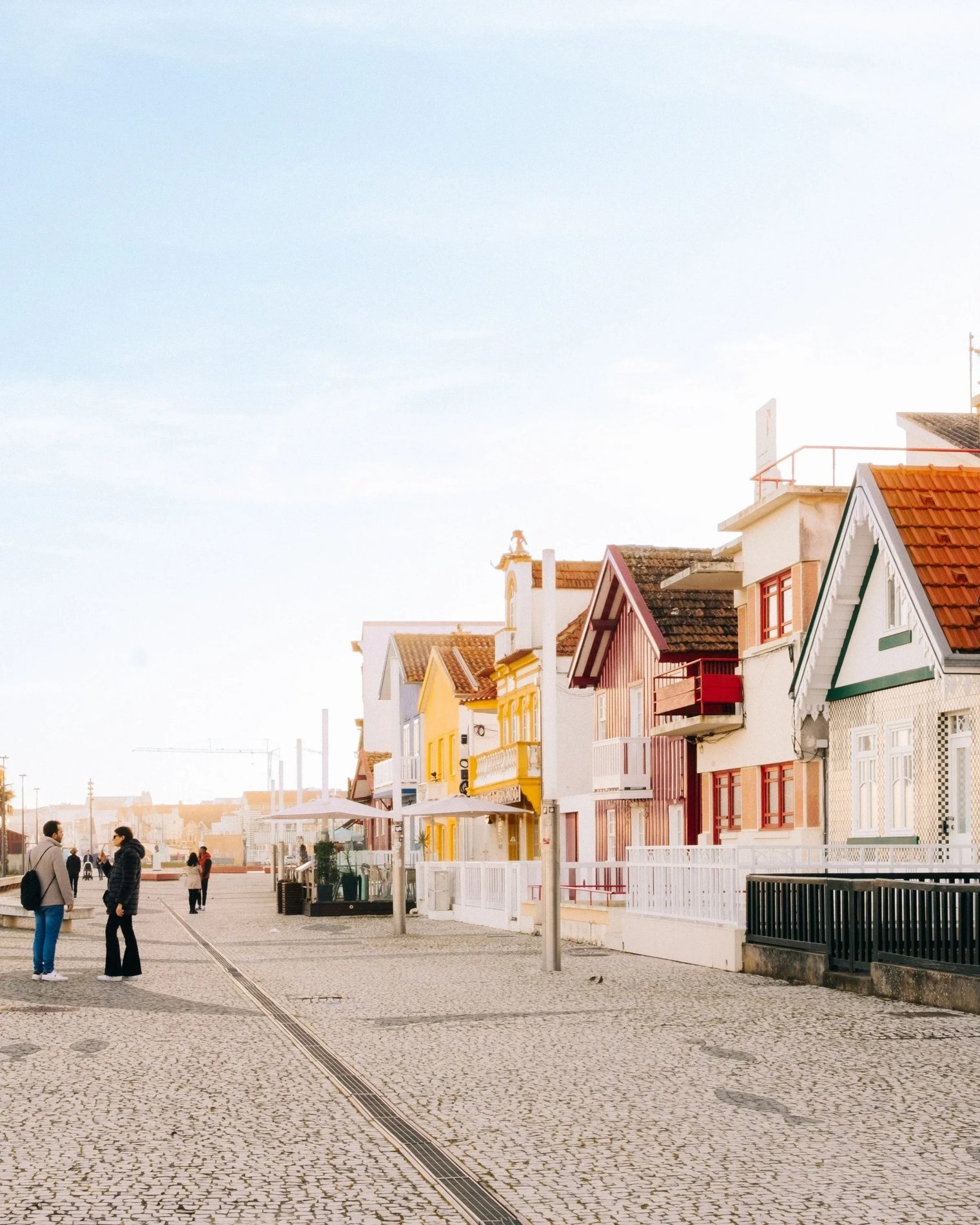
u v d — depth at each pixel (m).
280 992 18.11
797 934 19.66
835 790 27.08
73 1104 10.11
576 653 40.56
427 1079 11.20
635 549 37.75
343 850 48.88
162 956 24.27
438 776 57.41
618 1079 11.21
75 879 57.16
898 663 24.62
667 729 33.34
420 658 64.44
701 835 33.78
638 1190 7.67
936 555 21.80
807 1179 7.93
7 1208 7.27
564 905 30.45
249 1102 10.18
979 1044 12.95
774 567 29.73
